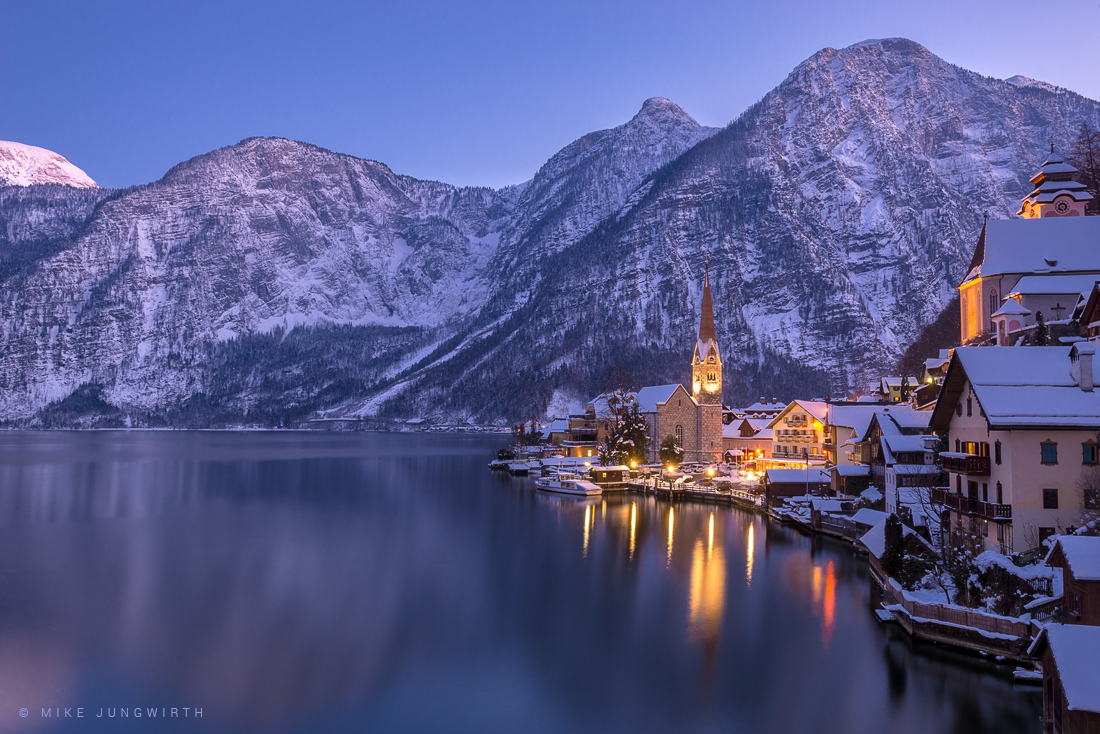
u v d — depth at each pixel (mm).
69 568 83375
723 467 172500
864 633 59000
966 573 57000
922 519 73875
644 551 92438
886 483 90875
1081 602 40844
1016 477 56656
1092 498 53781
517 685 50625
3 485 167000
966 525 64562
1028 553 54438
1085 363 58875
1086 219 112000
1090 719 30438
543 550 93688
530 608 67875
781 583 75250
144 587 75125
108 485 169000
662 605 68375
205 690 49750
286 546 96500
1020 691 46688
